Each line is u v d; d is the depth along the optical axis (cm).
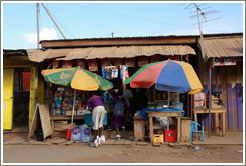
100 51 864
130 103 921
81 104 838
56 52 885
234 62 762
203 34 877
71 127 771
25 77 1283
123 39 893
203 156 564
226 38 877
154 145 672
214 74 888
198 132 730
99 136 697
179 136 695
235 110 870
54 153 603
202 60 896
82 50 889
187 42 870
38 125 780
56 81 717
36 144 714
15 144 720
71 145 702
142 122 727
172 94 835
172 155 575
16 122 1152
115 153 600
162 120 822
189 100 829
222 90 880
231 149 632
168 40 876
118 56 799
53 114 849
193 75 677
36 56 832
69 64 856
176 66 666
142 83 648
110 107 888
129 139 755
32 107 933
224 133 773
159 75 641
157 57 838
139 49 855
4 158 554
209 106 760
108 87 767
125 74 807
